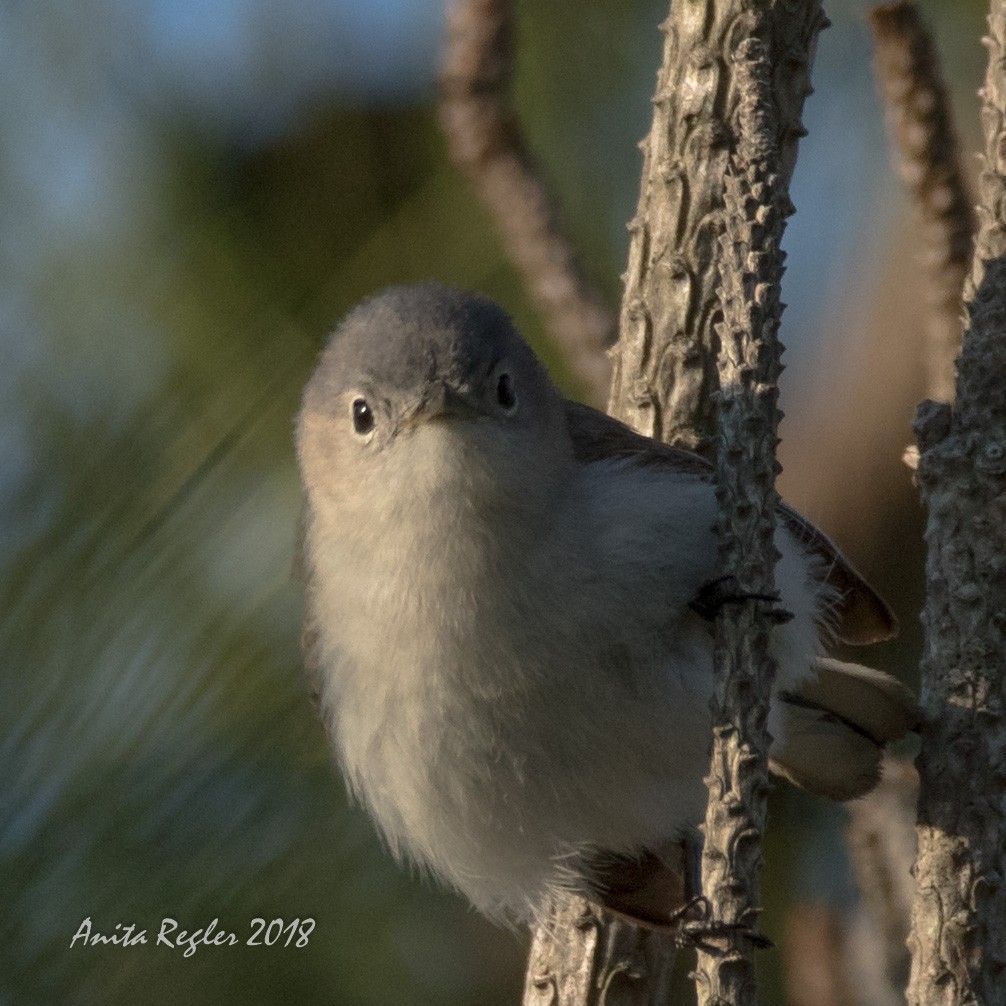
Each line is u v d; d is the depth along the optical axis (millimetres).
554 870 7848
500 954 8586
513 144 7926
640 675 7156
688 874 7777
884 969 6883
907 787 7672
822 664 7734
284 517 7879
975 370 5961
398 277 8531
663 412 7660
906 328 8984
